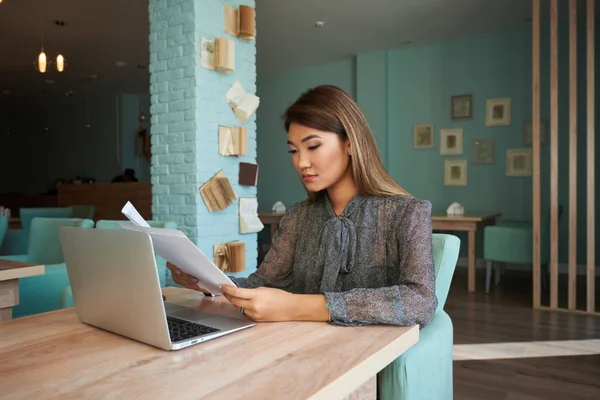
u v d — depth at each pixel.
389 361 0.85
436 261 1.36
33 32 5.51
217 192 3.55
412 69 6.33
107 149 9.44
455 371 2.57
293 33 5.62
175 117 3.55
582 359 2.74
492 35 5.82
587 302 3.77
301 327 0.95
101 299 0.94
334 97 1.08
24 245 4.28
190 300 1.21
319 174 1.08
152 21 3.65
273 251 1.30
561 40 5.46
